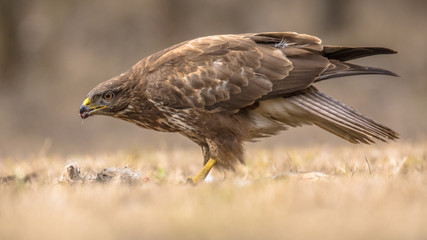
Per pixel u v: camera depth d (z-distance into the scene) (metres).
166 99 11.25
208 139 11.42
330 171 11.78
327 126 11.46
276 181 9.52
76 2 39.62
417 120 30.95
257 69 11.10
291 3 39.78
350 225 6.07
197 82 11.14
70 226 6.48
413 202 7.13
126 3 39.75
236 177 11.59
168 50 11.70
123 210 7.35
